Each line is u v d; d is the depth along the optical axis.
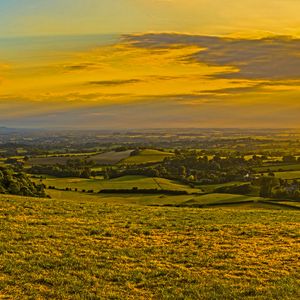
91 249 20.22
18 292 14.73
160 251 20.27
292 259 19.22
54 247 20.31
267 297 14.70
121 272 17.06
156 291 15.21
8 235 22.06
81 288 15.30
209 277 16.72
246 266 18.14
